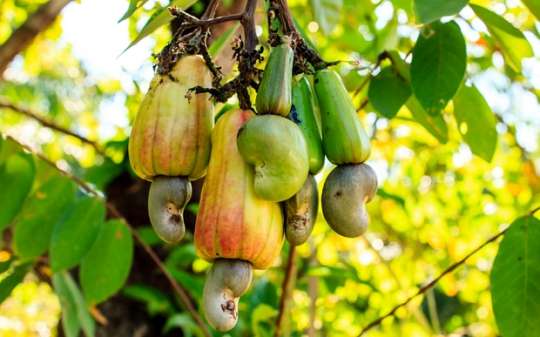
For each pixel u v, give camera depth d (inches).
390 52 37.0
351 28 56.9
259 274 60.3
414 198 85.1
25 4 75.3
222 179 27.1
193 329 55.2
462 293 89.4
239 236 26.8
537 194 85.5
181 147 28.0
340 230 27.6
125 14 30.5
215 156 27.4
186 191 28.2
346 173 27.6
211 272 27.1
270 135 26.1
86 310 42.8
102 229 41.7
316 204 27.7
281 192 26.5
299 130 26.7
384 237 85.5
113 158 56.6
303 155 26.5
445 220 87.0
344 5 54.7
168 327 53.2
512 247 32.9
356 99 45.6
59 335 57.7
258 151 26.3
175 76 28.4
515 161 85.4
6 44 40.2
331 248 70.7
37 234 41.9
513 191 85.7
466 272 86.4
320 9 42.6
